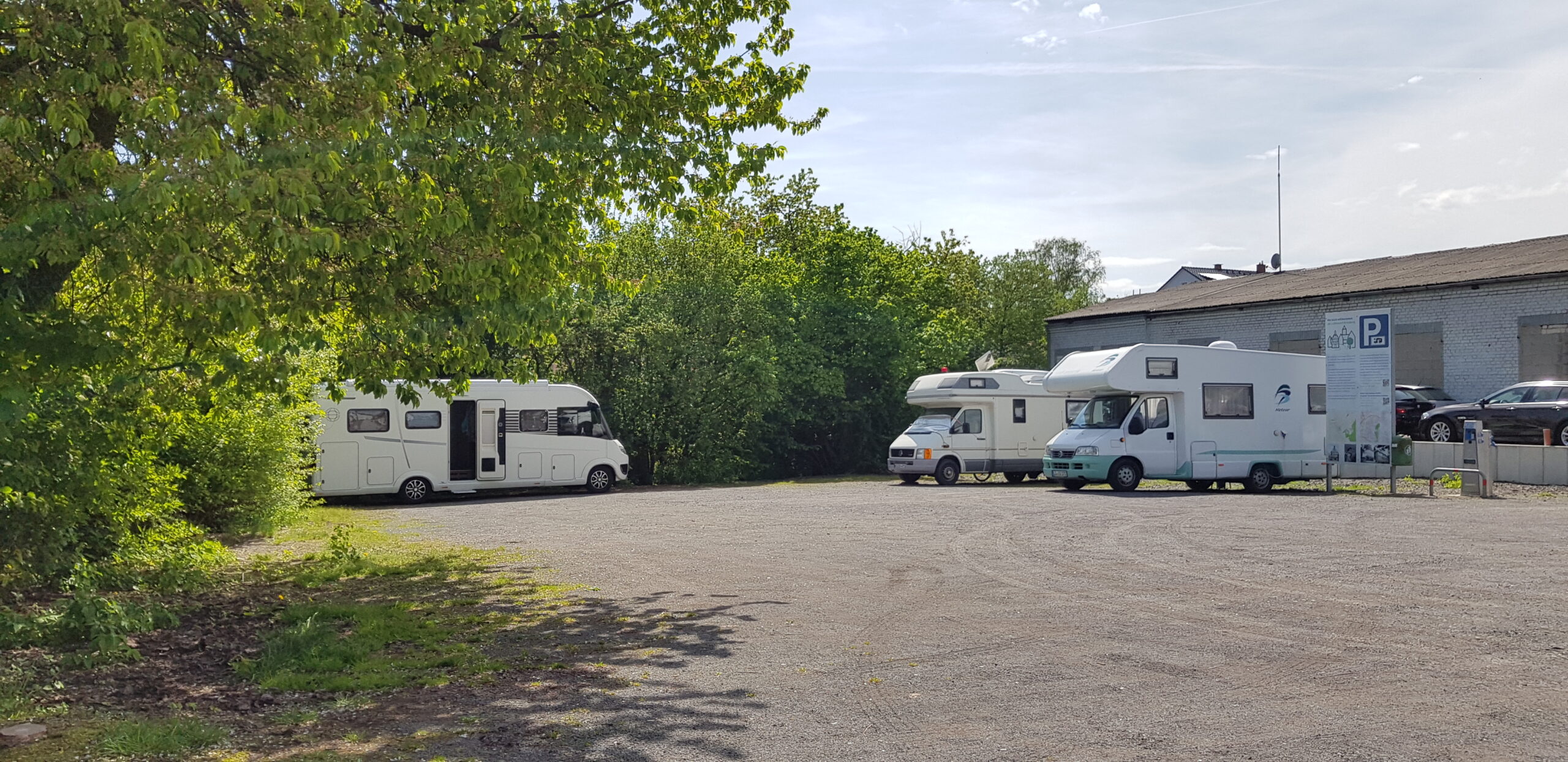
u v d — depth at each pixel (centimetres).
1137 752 537
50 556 914
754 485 3055
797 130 1322
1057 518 1692
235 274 857
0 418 744
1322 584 1020
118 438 930
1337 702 622
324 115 827
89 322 793
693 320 3188
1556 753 525
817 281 3800
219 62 834
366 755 546
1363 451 2138
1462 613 872
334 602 1003
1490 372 2741
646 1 1195
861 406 3694
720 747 557
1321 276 3588
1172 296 3959
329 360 1542
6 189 730
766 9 1265
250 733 588
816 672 717
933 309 4662
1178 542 1354
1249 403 2341
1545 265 2711
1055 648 775
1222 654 746
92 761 534
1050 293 6269
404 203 853
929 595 1005
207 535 1545
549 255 1020
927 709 625
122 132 786
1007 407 2817
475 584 1106
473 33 929
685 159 1148
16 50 748
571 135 1050
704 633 848
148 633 861
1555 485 2159
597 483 2767
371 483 2502
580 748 557
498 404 2658
